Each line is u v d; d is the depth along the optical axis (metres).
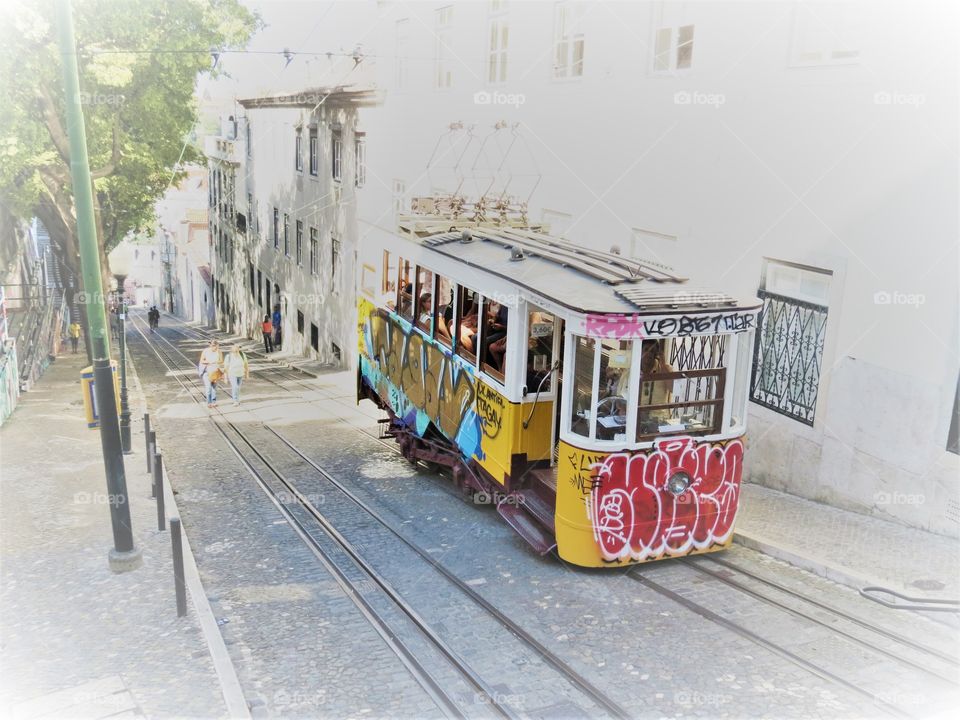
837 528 8.82
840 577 7.59
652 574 8.02
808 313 9.90
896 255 8.66
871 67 8.81
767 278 10.43
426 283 11.62
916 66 8.37
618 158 12.88
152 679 6.24
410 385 12.25
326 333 26.38
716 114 10.91
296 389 21.22
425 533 9.50
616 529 7.80
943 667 6.12
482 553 8.80
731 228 10.82
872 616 6.92
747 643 6.64
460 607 7.50
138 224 22.42
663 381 7.97
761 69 10.18
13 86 15.12
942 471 8.42
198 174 45.97
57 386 20.62
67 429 15.14
